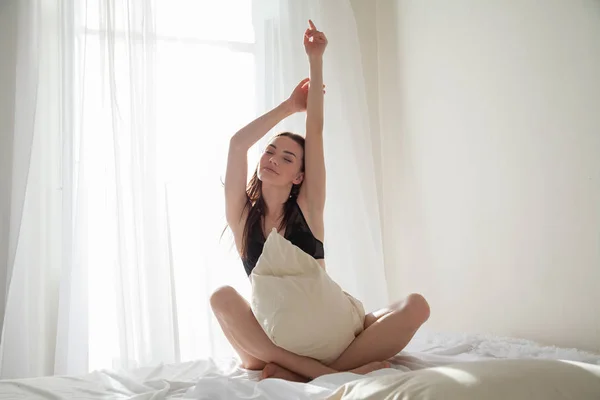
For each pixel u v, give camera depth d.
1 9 2.54
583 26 2.11
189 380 1.62
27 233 2.40
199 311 2.60
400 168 3.05
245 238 1.89
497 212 2.48
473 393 0.90
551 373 0.97
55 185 2.49
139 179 2.52
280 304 1.53
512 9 2.42
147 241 2.50
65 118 2.44
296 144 1.90
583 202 2.11
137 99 2.55
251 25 2.83
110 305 2.50
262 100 2.81
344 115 2.90
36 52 2.46
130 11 2.58
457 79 2.71
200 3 2.76
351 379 1.36
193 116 2.70
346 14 2.97
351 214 2.81
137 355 2.44
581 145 2.11
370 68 3.20
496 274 2.48
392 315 1.59
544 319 2.26
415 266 2.94
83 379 1.63
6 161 2.49
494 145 2.50
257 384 1.34
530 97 2.33
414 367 1.60
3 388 1.48
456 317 2.70
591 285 2.08
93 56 2.54
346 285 2.75
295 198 1.92
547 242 2.25
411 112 2.99
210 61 2.75
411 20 3.00
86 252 2.43
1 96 2.51
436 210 2.82
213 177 2.69
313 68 1.97
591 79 2.08
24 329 2.33
